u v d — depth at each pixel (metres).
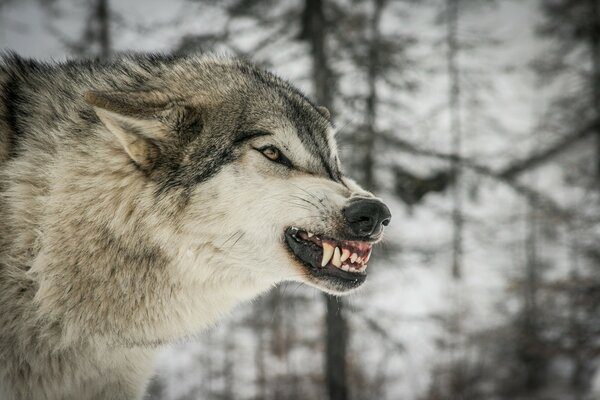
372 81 11.47
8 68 3.72
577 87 19.30
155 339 3.54
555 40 20.59
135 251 3.36
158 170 3.42
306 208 3.48
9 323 3.33
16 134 3.46
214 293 3.62
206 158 3.48
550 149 18.95
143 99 3.41
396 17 13.79
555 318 14.65
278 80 4.23
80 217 3.31
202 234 3.43
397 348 11.22
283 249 3.53
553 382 16.78
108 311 3.35
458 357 16.62
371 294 13.21
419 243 12.44
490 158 17.42
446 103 21.20
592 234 14.26
